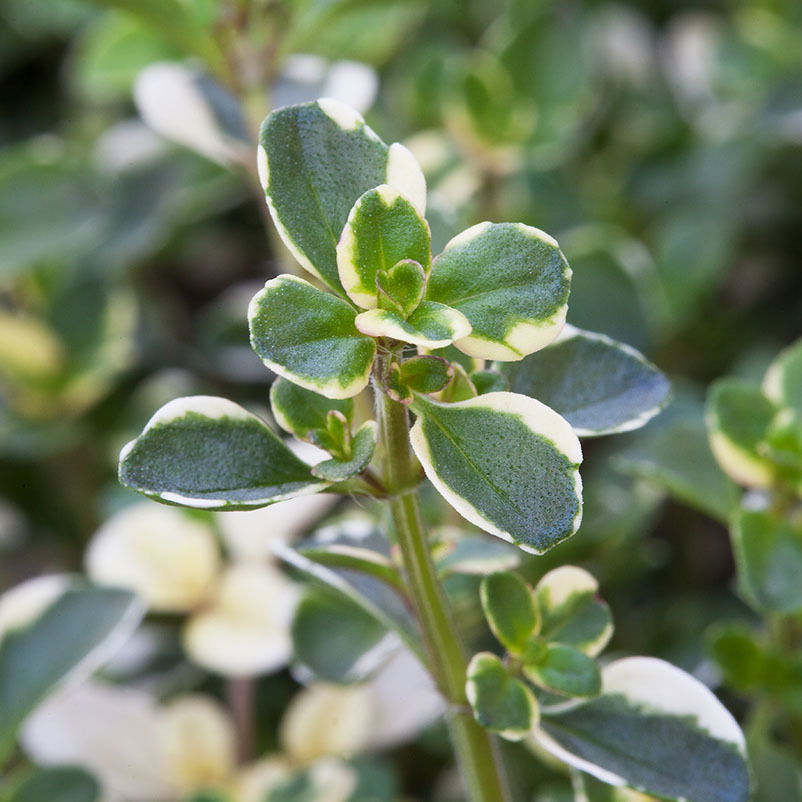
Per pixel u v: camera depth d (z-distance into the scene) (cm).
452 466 15
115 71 26
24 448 26
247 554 22
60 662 19
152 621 24
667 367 29
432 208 20
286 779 20
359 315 15
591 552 21
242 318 26
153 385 27
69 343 26
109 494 25
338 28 27
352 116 15
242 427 15
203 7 20
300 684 25
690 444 19
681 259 28
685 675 16
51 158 27
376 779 21
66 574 28
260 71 21
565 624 16
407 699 21
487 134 25
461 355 16
